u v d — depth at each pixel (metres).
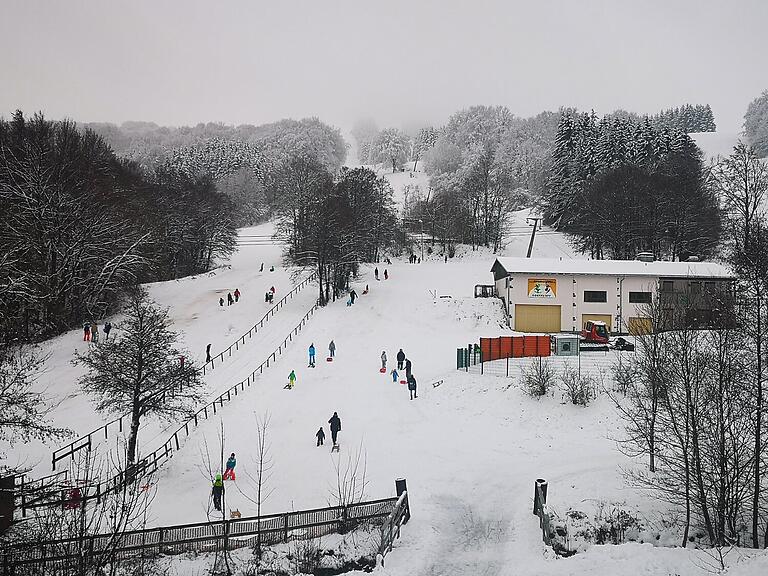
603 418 27.06
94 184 52.50
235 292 57.12
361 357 40.84
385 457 24.38
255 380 36.16
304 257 61.25
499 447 25.19
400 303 53.59
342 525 17.84
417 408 30.34
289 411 30.64
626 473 21.52
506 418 28.02
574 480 21.28
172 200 75.75
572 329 46.06
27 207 45.22
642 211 66.19
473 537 17.86
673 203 65.19
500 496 20.53
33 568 13.79
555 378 31.06
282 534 17.22
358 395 32.84
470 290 57.56
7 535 16.72
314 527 17.58
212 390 34.31
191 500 21.05
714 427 18.50
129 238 53.91
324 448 25.58
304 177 72.81
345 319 50.47
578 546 17.36
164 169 101.56
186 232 77.06
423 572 15.77
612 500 19.56
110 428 29.84
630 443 24.36
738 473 17.31
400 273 67.31
